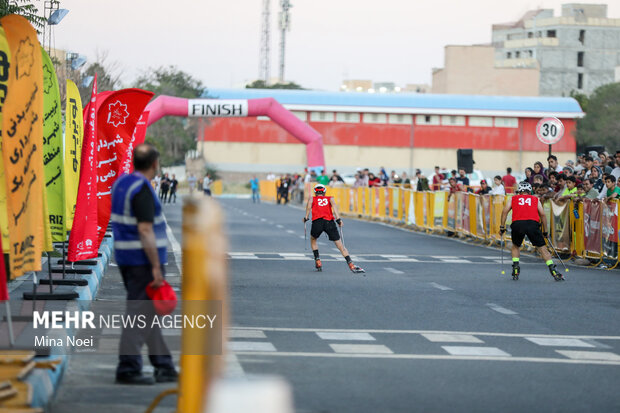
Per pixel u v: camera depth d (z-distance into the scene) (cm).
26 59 1739
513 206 3441
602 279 3450
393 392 1499
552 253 4388
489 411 1386
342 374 1634
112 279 3111
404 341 2003
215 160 19000
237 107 10069
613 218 3828
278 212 9600
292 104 18538
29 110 1734
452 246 5088
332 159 18788
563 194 4344
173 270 3481
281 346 1903
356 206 8975
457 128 18850
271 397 1108
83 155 2425
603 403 1455
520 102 18862
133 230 1524
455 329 2189
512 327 2245
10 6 3944
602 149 5391
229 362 1716
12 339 1538
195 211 1150
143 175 1538
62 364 1534
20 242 1714
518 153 18875
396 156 18850
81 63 6775
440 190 6500
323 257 4259
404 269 3747
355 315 2391
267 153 18988
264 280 3222
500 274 3600
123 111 2706
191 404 1167
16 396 1221
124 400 1419
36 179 1766
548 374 1677
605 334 2170
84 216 2436
